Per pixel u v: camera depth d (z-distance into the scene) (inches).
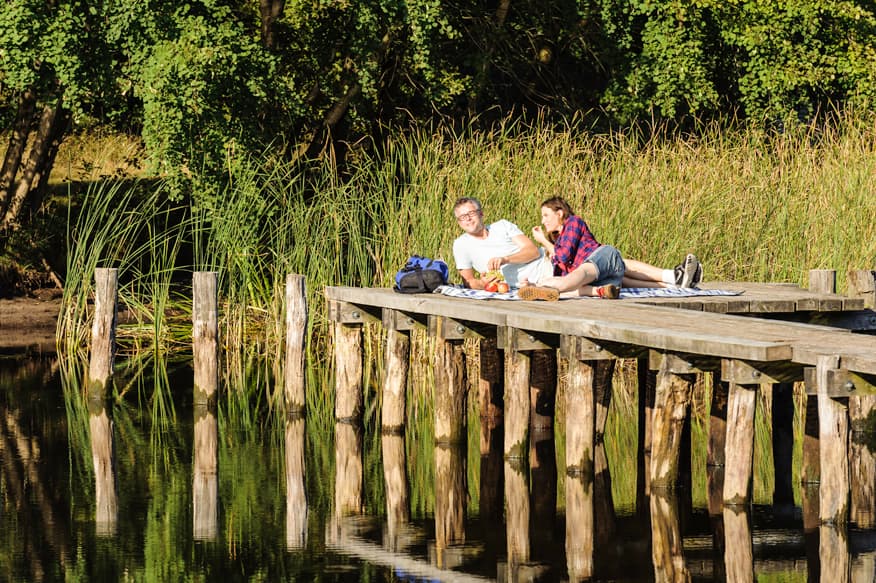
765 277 975.0
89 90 1162.0
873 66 1363.2
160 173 1160.8
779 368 554.6
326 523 585.6
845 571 496.1
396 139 1166.3
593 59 1547.7
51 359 1074.7
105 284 890.1
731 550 529.3
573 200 999.6
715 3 1347.2
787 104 1368.1
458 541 552.7
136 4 1116.5
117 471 692.1
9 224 1358.3
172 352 1122.7
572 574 497.7
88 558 522.6
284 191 1104.2
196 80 1104.2
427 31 1241.4
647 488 648.4
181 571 503.8
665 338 566.3
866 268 938.1
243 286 1071.6
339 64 1358.3
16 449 746.2
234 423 833.5
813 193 995.3
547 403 770.2
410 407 899.4
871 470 684.7
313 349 1111.6
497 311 663.1
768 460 718.5
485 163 1028.5
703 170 1024.2
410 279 761.6
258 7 1363.2
